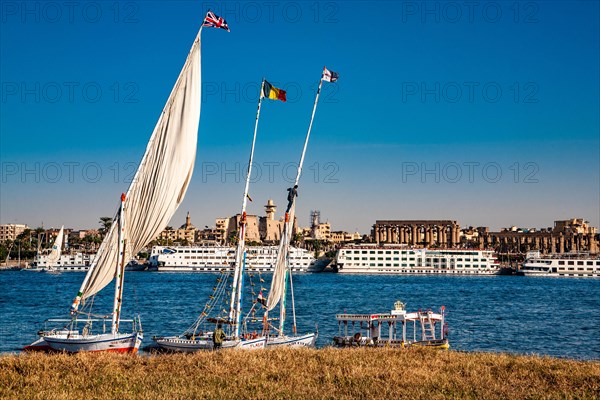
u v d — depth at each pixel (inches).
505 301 4881.9
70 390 964.6
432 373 1125.7
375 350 1461.6
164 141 1542.8
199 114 1600.6
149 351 1721.2
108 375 1075.3
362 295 5477.4
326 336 2529.5
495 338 2596.0
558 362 1332.4
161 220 1562.5
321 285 7190.0
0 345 2196.1
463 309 4094.5
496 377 1122.0
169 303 4210.1
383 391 979.3
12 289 5826.8
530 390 1011.9
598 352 2253.9
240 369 1141.1
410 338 2511.1
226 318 1798.7
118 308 1518.2
